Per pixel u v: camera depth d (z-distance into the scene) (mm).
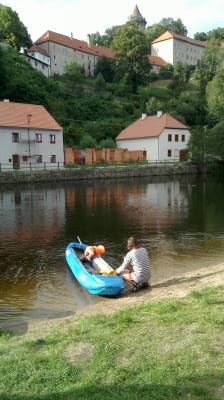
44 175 45875
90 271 11344
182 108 96062
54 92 91375
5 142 49906
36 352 5941
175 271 12086
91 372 5082
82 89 103125
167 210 25016
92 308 8742
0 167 46688
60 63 116625
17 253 14828
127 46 119438
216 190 37500
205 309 7156
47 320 8281
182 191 36688
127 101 105562
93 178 50375
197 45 152625
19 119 52219
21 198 31625
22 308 9242
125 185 43125
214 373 4840
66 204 28000
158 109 95500
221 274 10602
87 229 19219
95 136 77062
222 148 60375
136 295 9594
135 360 5340
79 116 86562
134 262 10188
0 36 115438
